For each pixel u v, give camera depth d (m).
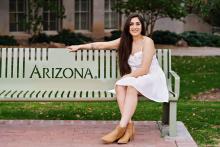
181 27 30.86
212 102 12.37
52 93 8.42
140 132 8.31
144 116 9.84
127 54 8.17
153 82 7.84
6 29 28.72
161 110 10.52
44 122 9.03
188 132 8.32
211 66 20.55
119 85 7.77
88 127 8.66
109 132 8.30
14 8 28.81
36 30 27.39
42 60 8.85
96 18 29.72
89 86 8.81
